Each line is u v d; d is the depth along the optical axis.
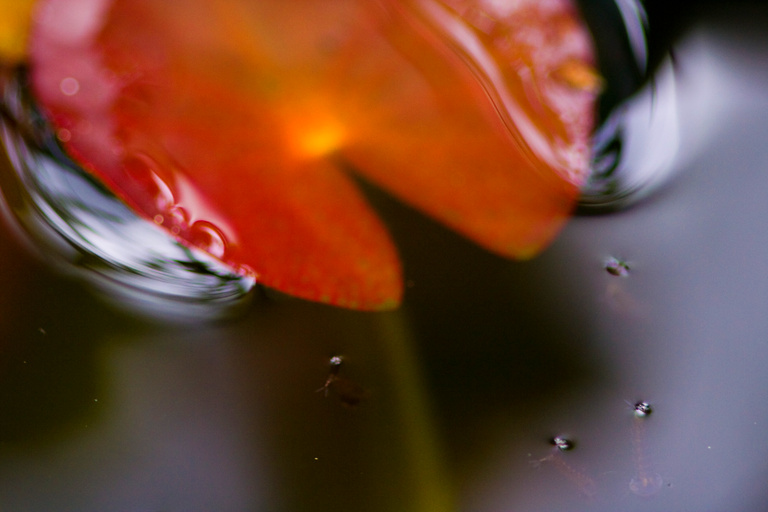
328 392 0.20
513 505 0.20
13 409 0.20
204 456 0.20
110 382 0.20
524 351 0.20
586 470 0.20
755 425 0.20
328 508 0.20
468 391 0.20
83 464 0.20
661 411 0.20
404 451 0.20
